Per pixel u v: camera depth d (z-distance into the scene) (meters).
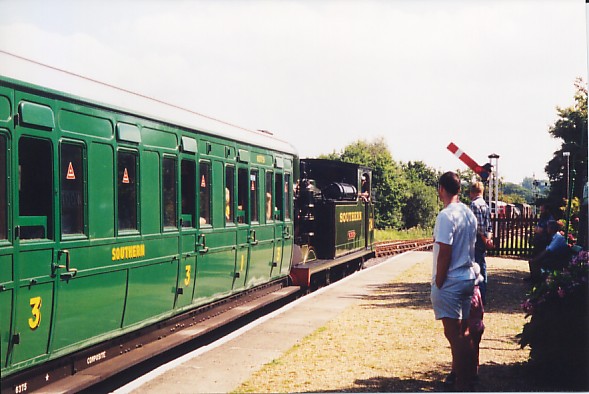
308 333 10.42
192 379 7.71
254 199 12.91
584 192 14.41
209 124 10.67
